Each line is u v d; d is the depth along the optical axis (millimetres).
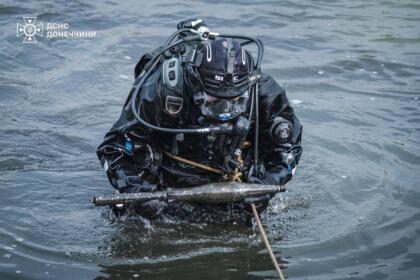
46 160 24578
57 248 19203
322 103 29094
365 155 24875
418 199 22000
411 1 42062
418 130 26859
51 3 39312
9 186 22594
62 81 30578
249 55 19266
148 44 34406
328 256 19000
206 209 21156
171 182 20391
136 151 19594
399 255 19031
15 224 20281
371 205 21656
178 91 18406
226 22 37656
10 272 17906
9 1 39062
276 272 18234
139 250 19266
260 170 20406
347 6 41250
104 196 18234
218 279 17875
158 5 39938
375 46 35438
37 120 27328
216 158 19688
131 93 19938
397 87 30953
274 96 19828
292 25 37844
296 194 22391
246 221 20750
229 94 17891
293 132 20109
